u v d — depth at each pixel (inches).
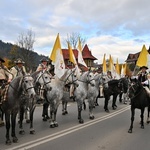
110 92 620.7
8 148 293.4
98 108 687.1
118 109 677.3
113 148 301.0
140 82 422.0
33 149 291.0
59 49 504.1
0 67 361.1
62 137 349.4
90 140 336.2
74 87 463.2
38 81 413.7
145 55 514.3
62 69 503.5
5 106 316.5
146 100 418.3
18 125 432.1
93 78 484.1
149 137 361.4
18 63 385.7
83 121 466.3
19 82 319.6
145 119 520.1
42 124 443.2
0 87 338.6
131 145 315.9
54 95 419.2
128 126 441.4
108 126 436.8
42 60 437.7
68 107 695.7
